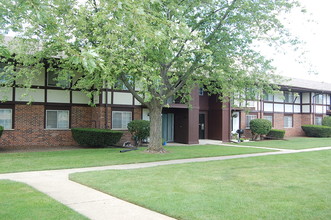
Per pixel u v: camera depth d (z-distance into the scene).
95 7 11.41
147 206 5.87
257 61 13.92
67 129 17.83
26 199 6.13
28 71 13.66
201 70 14.41
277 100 28.98
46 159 12.05
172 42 11.40
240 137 25.23
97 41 11.57
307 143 21.98
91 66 4.59
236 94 13.91
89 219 5.07
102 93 18.16
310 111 30.66
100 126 17.98
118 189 7.15
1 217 4.98
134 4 5.62
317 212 5.59
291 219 5.19
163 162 12.19
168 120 22.16
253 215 5.36
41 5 5.74
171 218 5.30
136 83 12.23
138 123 18.09
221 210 5.63
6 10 6.52
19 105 16.31
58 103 17.52
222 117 23.20
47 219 4.95
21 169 9.89
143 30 5.91
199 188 7.42
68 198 6.48
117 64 11.07
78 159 12.20
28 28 11.78
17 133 16.23
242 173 9.67
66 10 11.49
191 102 21.14
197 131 21.48
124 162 11.77
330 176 9.41
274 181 8.47
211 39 13.64
